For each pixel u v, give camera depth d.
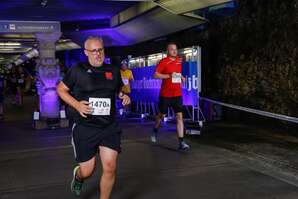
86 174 4.49
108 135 4.32
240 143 8.46
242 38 11.34
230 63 11.88
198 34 13.79
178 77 8.22
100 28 17.44
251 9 11.20
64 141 9.81
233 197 5.04
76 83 4.33
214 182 5.71
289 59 9.32
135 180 5.96
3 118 15.68
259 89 10.66
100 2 12.44
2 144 9.70
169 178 6.01
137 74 14.37
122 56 20.00
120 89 4.57
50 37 12.86
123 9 14.70
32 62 35.94
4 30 12.48
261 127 10.46
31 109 20.36
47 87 12.62
